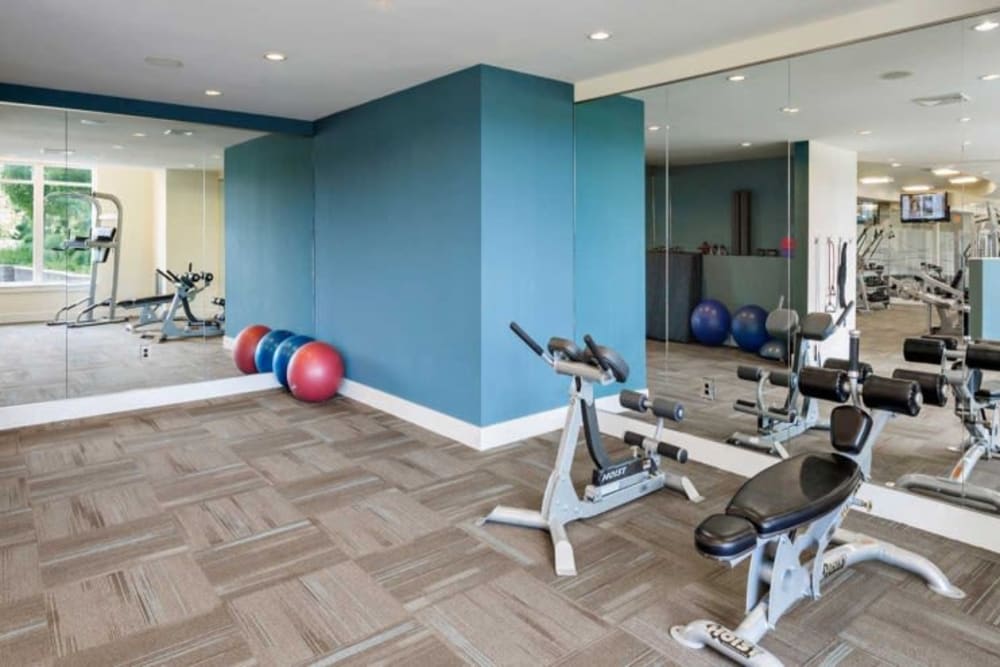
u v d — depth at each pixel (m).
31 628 2.34
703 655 2.19
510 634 2.31
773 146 3.88
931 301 3.27
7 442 4.45
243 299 5.98
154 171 5.51
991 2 2.79
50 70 4.20
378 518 3.26
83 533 3.09
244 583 2.65
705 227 4.23
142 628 2.34
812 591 2.45
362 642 2.27
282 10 3.14
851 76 3.50
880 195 3.47
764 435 3.97
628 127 4.43
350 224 5.41
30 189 4.98
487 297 4.21
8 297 4.95
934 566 2.65
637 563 2.82
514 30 3.43
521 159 4.31
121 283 5.40
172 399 5.50
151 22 3.30
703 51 3.79
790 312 3.91
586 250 4.73
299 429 4.75
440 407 4.61
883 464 3.30
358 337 5.44
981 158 3.08
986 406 3.05
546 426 4.64
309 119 5.72
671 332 4.44
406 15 3.20
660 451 3.42
